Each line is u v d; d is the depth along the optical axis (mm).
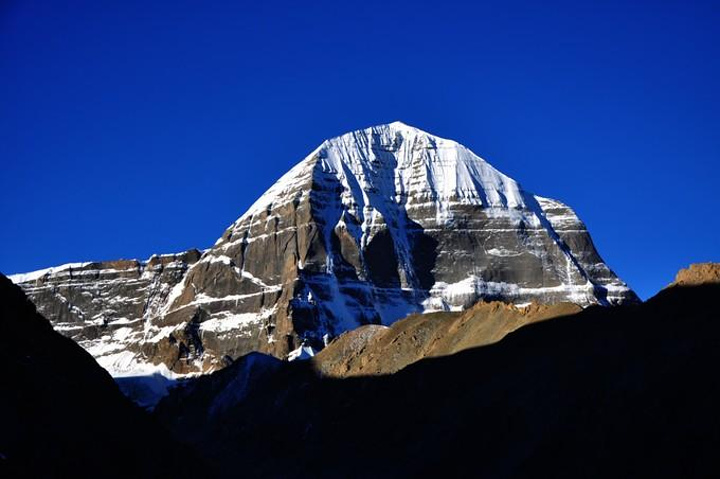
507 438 177875
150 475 152750
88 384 157250
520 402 183500
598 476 150000
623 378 163625
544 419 174125
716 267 180500
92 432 144125
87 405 150250
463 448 186375
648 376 160000
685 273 182750
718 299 172500
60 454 132625
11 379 136125
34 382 139750
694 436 143250
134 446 154750
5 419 129125
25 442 128500
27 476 124188
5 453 124062
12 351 143000
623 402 158375
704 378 151625
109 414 155750
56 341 160000
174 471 164250
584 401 166000
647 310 181125
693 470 139125
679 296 178750
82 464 135500
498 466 172500
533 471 161500
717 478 135500
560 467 157625
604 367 172750
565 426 164625
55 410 139125
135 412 170125
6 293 155125
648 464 145250
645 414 153000
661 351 164750
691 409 148375
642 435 150250
